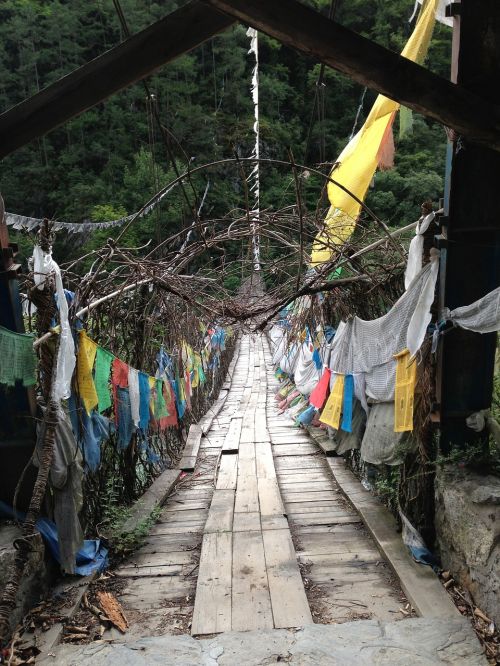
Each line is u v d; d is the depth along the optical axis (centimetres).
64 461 283
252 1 160
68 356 263
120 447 395
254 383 1255
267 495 450
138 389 404
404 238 464
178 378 593
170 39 195
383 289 406
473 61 251
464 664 220
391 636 239
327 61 177
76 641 254
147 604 290
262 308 460
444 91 185
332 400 477
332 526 387
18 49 2712
